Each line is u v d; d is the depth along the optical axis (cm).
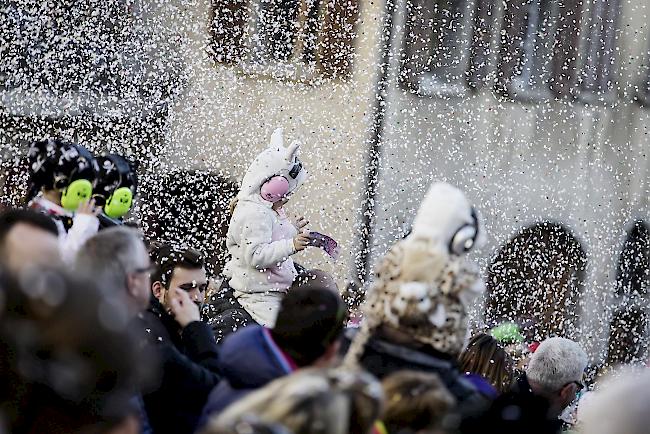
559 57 3103
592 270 3183
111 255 563
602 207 3247
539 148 3102
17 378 367
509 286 3022
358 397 367
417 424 446
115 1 2289
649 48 3244
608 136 3228
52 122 2214
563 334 3047
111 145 2314
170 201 2364
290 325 561
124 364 372
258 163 1195
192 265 742
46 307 364
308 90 2606
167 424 629
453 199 590
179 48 2403
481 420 551
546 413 563
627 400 407
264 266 1162
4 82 2164
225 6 2455
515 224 3073
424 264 571
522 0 2989
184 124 2419
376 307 575
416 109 2803
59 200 823
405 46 2778
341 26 2656
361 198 2705
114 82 2309
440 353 570
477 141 2956
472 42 2912
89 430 371
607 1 3145
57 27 2220
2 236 561
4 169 2122
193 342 693
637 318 3197
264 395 351
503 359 862
